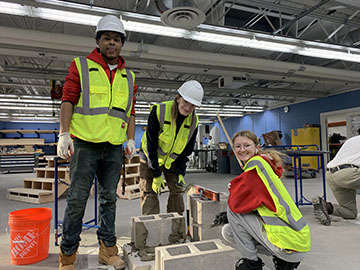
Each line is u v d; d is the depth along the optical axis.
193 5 3.59
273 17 6.21
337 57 5.59
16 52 5.71
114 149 1.82
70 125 1.68
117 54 1.74
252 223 1.47
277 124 13.15
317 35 6.67
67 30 6.07
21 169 12.20
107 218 1.91
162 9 3.80
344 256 2.13
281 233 1.35
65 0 3.54
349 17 5.48
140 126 18.78
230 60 5.91
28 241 2.02
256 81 10.19
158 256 1.45
